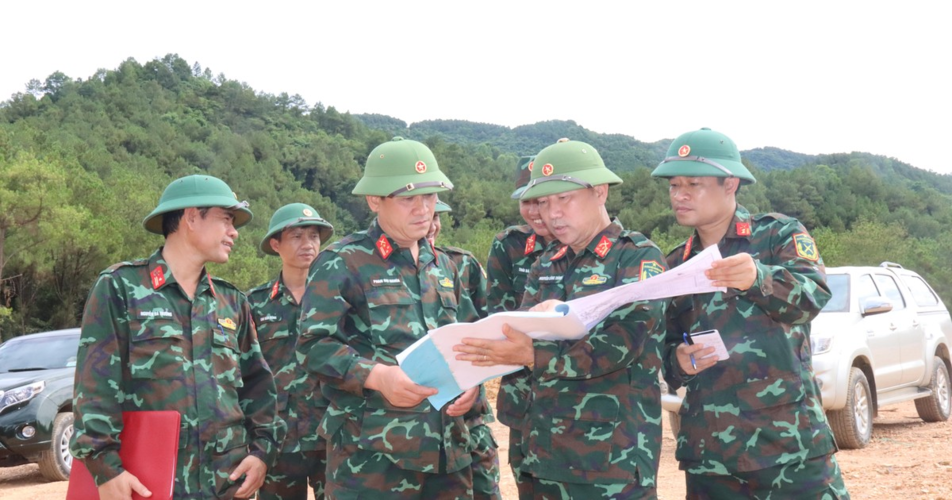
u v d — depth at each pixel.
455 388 2.84
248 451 3.23
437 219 4.54
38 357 9.12
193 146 105.56
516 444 3.54
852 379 7.58
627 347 2.78
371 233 3.34
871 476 6.18
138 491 2.76
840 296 8.38
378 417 3.12
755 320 3.12
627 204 87.38
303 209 4.91
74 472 2.95
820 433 3.05
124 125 101.81
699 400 3.18
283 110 154.62
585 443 2.87
